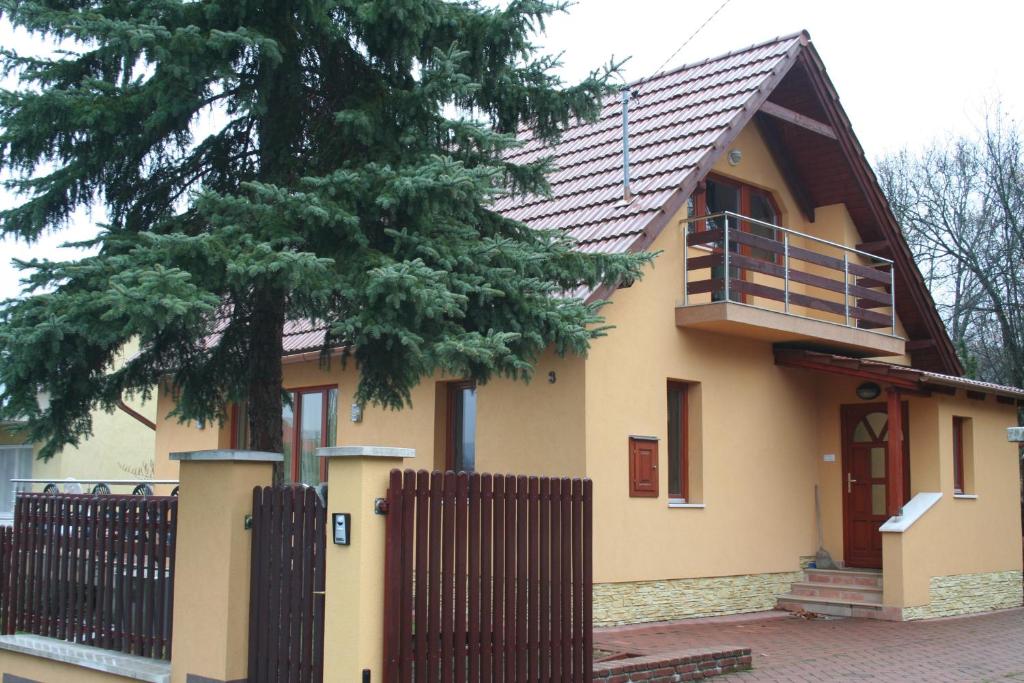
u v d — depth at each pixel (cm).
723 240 1444
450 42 909
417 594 728
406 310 820
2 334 738
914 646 1266
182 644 836
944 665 1138
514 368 914
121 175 930
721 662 1049
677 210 1395
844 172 1738
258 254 781
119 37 792
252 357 960
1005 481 1845
